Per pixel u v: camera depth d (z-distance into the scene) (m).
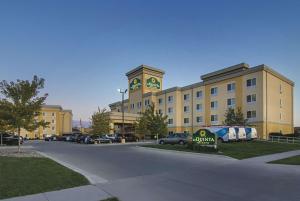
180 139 36.94
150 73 84.69
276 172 14.23
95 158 20.66
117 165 16.92
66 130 122.19
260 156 21.88
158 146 31.14
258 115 51.97
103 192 9.98
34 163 16.17
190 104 69.25
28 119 24.09
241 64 56.53
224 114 57.50
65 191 9.95
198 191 10.20
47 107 112.56
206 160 19.48
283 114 57.09
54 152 25.83
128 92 89.50
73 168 15.42
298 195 9.59
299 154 23.83
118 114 69.69
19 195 9.32
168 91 74.94
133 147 32.44
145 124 54.25
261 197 9.37
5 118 23.48
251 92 53.66
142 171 14.65
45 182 11.09
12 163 16.00
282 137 47.09
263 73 51.81
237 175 13.38
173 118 72.81
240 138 38.88
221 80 60.62
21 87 23.80
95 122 54.75
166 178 12.65
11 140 39.72
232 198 9.26
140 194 9.79
